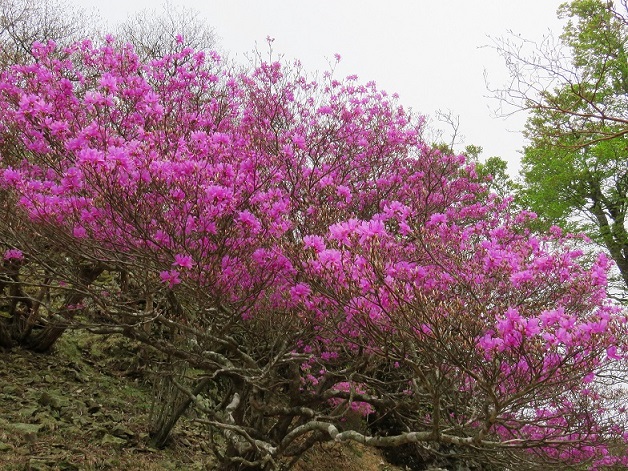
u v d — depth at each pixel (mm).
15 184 3650
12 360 6859
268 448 3744
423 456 9289
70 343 7891
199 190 3641
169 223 3637
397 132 7590
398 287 3082
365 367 5301
